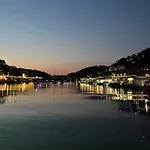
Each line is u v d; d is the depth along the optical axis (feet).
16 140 105.19
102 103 236.84
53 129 124.36
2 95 343.26
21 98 300.40
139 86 501.97
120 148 94.79
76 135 112.88
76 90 493.36
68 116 162.40
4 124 136.36
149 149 93.35
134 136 109.91
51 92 431.43
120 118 151.94
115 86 611.47
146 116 155.94
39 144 100.37
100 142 102.01
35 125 134.21
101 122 140.87
